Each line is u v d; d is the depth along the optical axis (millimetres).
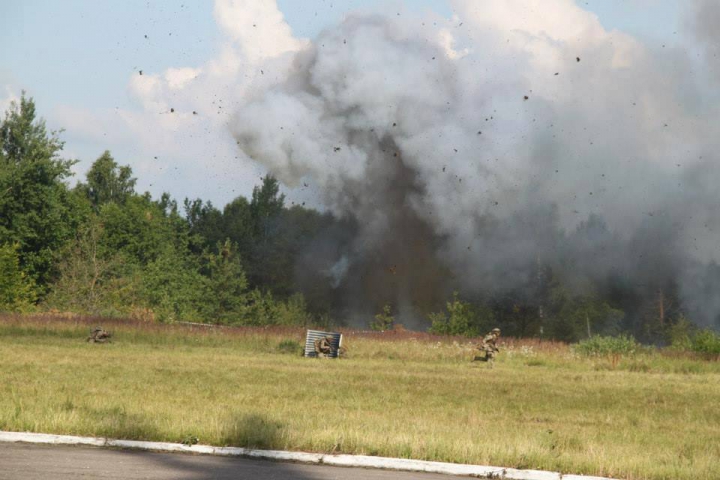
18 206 138500
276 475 18453
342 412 28922
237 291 126062
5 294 110375
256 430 22609
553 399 38625
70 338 72188
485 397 38156
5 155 145000
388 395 36625
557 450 22016
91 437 21656
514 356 70438
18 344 63750
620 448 23156
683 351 76875
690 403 39375
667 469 19906
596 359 69438
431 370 54781
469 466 19578
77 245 129500
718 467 20734
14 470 17688
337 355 64750
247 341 75250
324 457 20281
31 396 29375
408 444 21328
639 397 41312
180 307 113812
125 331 74625
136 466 18766
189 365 50031
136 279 110562
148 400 29844
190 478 17734
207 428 22734
